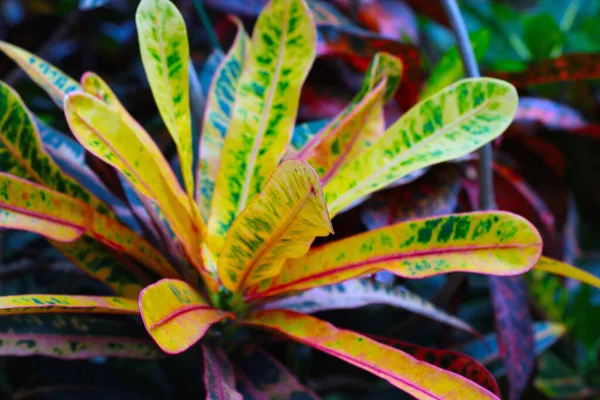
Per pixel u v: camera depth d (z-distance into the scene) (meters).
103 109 0.53
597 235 1.09
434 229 0.55
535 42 0.94
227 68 0.65
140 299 0.48
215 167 0.62
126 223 0.66
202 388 0.69
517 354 0.67
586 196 1.01
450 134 0.56
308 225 0.49
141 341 0.61
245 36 0.68
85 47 0.94
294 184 0.47
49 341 0.59
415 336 0.80
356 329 0.82
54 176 0.61
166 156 0.81
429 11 1.01
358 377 0.85
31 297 0.51
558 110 0.81
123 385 0.67
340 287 0.65
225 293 0.58
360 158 0.58
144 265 0.64
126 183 0.66
